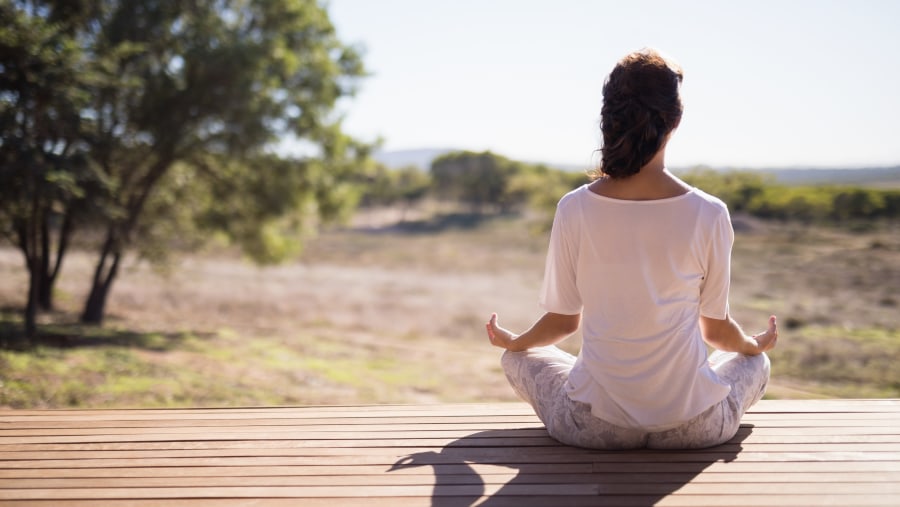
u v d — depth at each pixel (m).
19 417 3.01
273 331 17.00
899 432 2.55
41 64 9.67
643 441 2.29
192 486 2.19
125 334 13.18
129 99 13.23
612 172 2.00
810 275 26.38
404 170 112.50
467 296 29.06
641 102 1.94
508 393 10.63
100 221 11.45
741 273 27.97
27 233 11.92
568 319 2.32
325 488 2.15
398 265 46.72
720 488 2.05
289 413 2.99
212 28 14.29
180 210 16.28
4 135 9.41
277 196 16.16
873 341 13.36
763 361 2.45
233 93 13.98
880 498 1.98
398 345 16.02
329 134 16.72
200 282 29.58
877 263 28.67
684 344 2.09
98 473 2.32
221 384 9.42
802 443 2.43
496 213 95.69
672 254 2.00
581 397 2.23
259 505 2.04
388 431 2.70
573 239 2.12
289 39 16.41
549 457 2.33
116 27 13.12
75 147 10.69
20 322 13.51
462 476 2.21
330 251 58.12
